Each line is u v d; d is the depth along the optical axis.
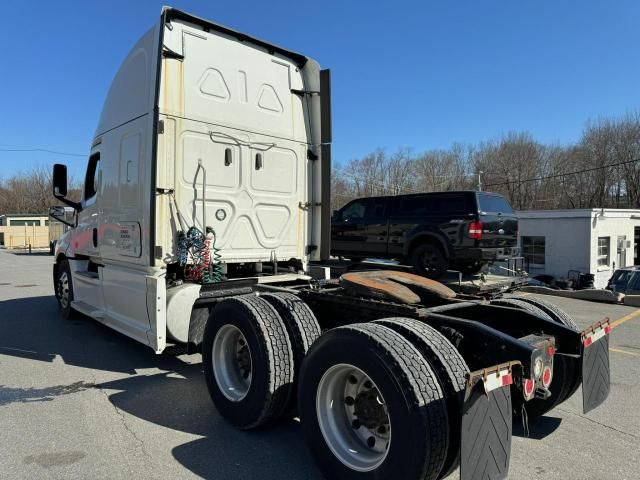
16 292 11.84
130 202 5.27
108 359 5.88
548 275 21.95
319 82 6.11
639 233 27.89
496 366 2.70
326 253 6.11
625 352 6.68
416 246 11.96
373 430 3.07
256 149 5.66
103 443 3.65
